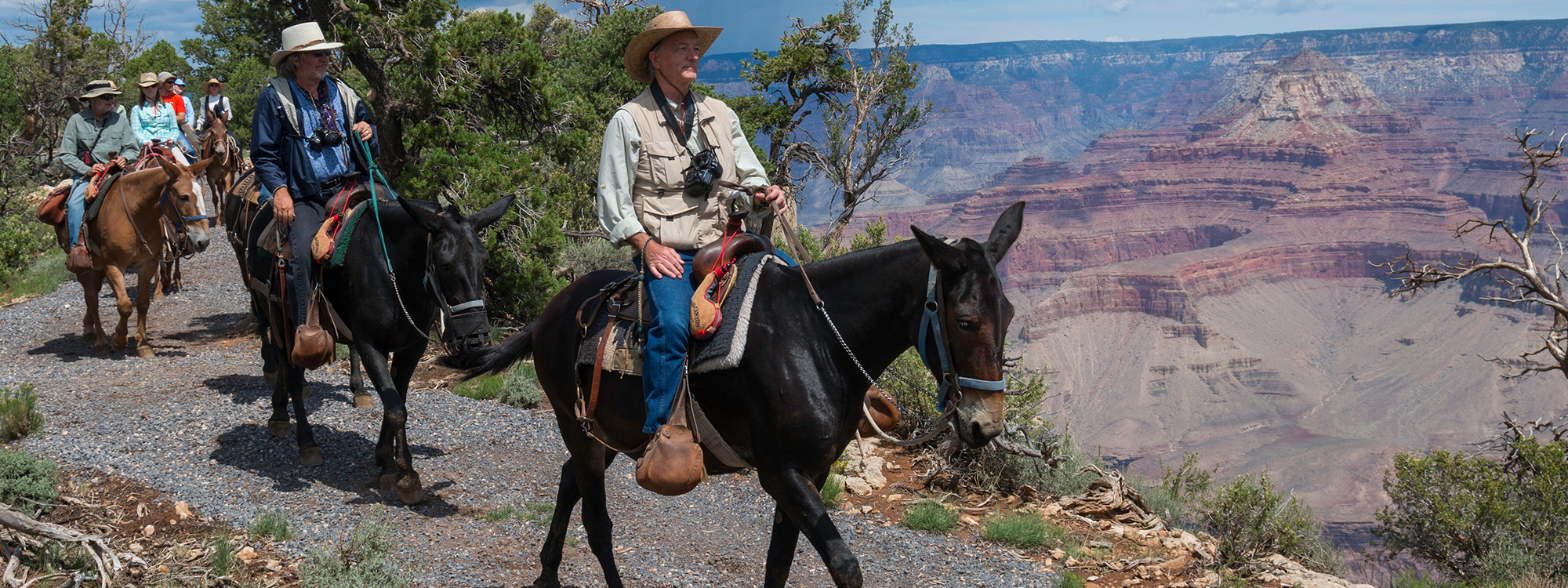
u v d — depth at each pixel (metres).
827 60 27.72
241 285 15.90
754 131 25.30
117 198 10.67
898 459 9.45
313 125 6.85
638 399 4.16
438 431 8.55
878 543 6.98
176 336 12.43
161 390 9.36
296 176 6.85
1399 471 10.66
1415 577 9.59
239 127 33.09
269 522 6.05
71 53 30.83
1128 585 6.74
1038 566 6.90
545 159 15.23
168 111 14.27
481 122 14.16
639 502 7.34
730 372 3.90
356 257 6.52
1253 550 7.52
